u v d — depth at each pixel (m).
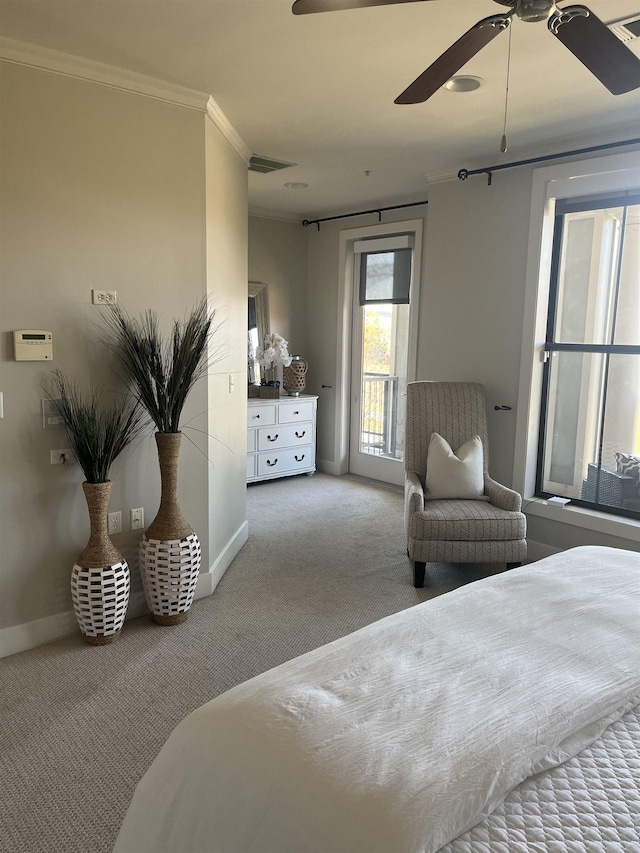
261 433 5.59
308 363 6.39
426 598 3.40
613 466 3.71
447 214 4.33
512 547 3.42
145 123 2.87
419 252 5.20
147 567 2.93
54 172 2.63
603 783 1.17
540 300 3.84
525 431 3.95
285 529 4.52
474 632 1.66
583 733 1.31
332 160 4.15
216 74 2.77
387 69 2.70
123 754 2.10
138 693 2.45
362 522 4.69
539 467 4.06
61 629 2.87
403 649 1.57
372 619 3.13
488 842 1.03
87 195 2.74
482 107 3.14
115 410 2.93
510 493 3.54
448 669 1.48
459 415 4.00
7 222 2.54
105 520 2.76
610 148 3.45
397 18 2.23
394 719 1.28
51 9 2.21
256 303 5.86
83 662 2.67
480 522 3.40
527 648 1.58
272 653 2.78
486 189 4.07
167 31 2.37
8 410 2.62
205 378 3.23
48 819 1.83
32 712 2.32
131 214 2.88
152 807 1.31
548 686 1.41
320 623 3.07
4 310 2.57
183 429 3.18
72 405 2.76
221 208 3.43
